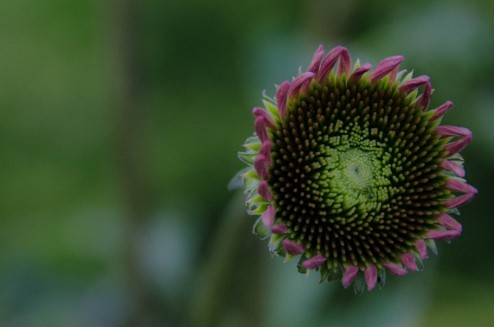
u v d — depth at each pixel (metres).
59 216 0.51
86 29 0.57
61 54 0.57
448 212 0.34
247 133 0.55
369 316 0.43
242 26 0.56
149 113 0.54
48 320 0.45
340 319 0.43
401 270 0.33
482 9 0.46
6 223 0.51
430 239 0.34
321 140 0.34
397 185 0.34
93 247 0.47
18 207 0.52
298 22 0.52
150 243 0.45
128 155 0.44
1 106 0.55
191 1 0.57
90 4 0.57
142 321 0.45
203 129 0.55
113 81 0.44
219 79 0.57
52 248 0.47
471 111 0.47
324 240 0.34
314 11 0.45
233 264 0.39
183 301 0.45
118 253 0.46
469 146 0.49
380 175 0.34
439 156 0.34
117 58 0.44
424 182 0.34
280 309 0.43
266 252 0.41
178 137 0.55
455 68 0.46
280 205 0.34
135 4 0.43
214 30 0.57
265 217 0.33
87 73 0.56
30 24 0.57
